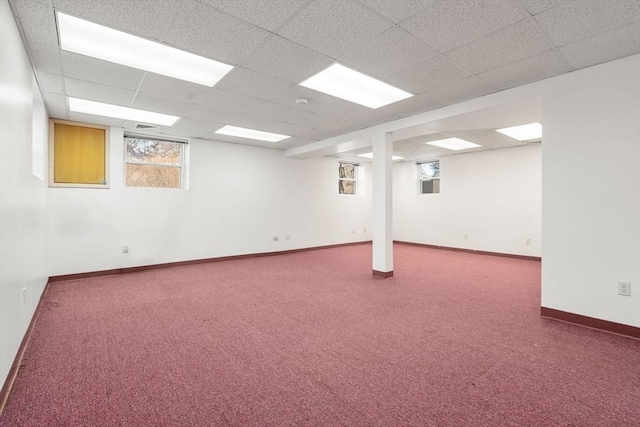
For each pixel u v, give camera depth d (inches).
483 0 77.8
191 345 101.4
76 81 126.6
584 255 115.2
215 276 198.1
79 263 188.4
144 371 85.4
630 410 68.8
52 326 116.5
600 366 87.7
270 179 277.3
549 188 122.8
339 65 114.7
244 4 79.5
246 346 100.8
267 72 119.9
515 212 267.0
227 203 251.3
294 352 96.7
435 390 76.6
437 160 328.5
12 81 81.2
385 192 191.2
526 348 99.0
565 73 118.9
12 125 81.7
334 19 86.1
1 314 71.2
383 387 78.0
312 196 309.4
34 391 76.0
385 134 189.9
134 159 215.2
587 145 113.8
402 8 81.1
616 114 107.9
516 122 165.6
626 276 106.8
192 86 133.2
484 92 139.6
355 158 335.3
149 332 111.7
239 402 72.1
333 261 251.6
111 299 149.9
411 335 109.3
